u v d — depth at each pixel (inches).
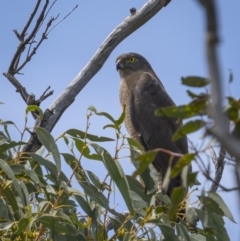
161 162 484.1
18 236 283.3
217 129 128.8
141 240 291.0
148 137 517.7
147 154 185.5
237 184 143.4
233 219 287.3
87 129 306.0
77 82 418.0
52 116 398.3
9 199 291.9
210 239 298.7
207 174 171.2
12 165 297.9
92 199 298.5
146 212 289.3
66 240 287.0
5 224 278.5
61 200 300.7
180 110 169.0
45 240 295.0
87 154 317.1
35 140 361.1
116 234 291.3
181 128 173.9
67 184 301.1
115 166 303.1
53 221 279.3
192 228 321.7
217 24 120.9
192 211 292.2
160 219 297.7
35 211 289.9
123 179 302.4
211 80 125.0
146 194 324.5
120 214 300.0
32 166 320.2
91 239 302.7
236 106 163.8
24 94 383.2
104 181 309.6
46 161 308.7
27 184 314.7
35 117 390.0
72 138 318.0
